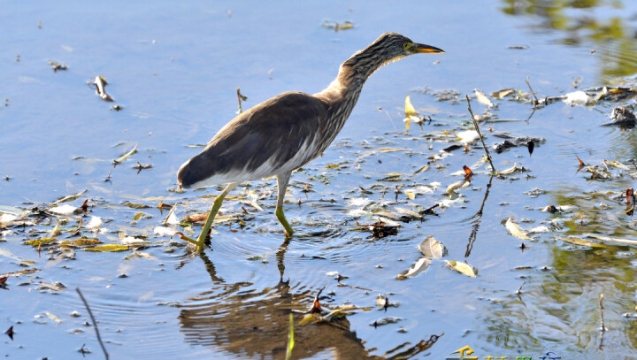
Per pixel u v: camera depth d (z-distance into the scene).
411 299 9.36
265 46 15.98
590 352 8.35
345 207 11.48
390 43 12.26
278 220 11.16
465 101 14.52
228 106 14.04
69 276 9.80
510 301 9.24
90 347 8.55
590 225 10.73
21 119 13.51
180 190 11.89
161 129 13.40
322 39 16.23
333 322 8.95
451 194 11.64
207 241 10.68
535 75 15.29
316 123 10.97
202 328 8.90
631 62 15.62
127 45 15.97
